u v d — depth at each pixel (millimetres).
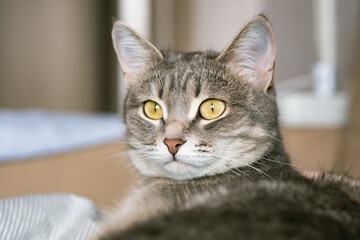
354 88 622
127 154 433
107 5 1032
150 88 412
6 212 386
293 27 803
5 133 572
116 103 1034
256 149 395
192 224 288
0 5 1023
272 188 332
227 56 405
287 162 411
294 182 351
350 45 741
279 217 291
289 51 803
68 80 1065
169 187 394
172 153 386
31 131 590
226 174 391
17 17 1035
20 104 1052
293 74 802
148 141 401
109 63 1047
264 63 404
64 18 1054
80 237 393
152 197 385
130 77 435
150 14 922
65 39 1059
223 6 898
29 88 1054
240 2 881
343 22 747
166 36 928
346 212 308
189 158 384
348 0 742
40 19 1045
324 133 644
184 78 399
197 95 394
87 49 1063
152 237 281
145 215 348
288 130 640
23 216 389
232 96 395
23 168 532
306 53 797
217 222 289
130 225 323
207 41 912
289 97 741
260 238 277
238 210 300
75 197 434
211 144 386
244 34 401
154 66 422
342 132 633
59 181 541
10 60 1039
